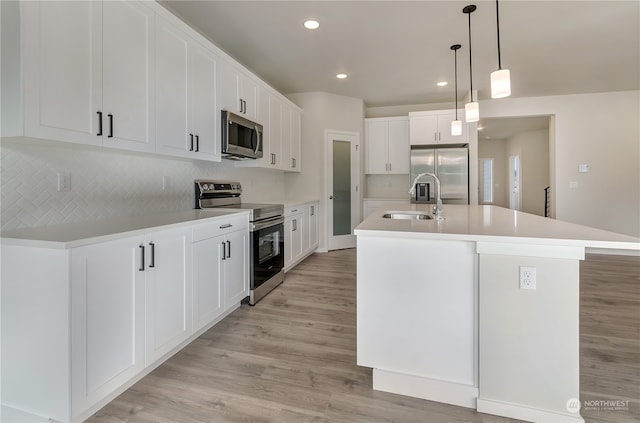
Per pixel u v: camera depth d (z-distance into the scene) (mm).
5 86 1425
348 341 2289
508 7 2768
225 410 1575
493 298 1547
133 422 1481
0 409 1488
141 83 2057
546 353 1489
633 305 2910
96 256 1481
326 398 1680
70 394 1377
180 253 2043
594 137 5289
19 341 1439
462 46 3527
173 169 2836
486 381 1573
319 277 3877
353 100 5559
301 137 5238
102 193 2166
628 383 1779
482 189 10562
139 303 1725
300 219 4371
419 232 1634
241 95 3318
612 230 5285
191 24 3025
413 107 6020
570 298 1452
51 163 1842
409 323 1712
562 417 1479
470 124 5145
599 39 3367
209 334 2383
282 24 3033
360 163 5664
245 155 3322
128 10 1951
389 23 3025
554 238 1428
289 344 2242
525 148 8938
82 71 1675
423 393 1693
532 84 4789
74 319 1381
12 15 1405
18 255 1427
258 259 3055
